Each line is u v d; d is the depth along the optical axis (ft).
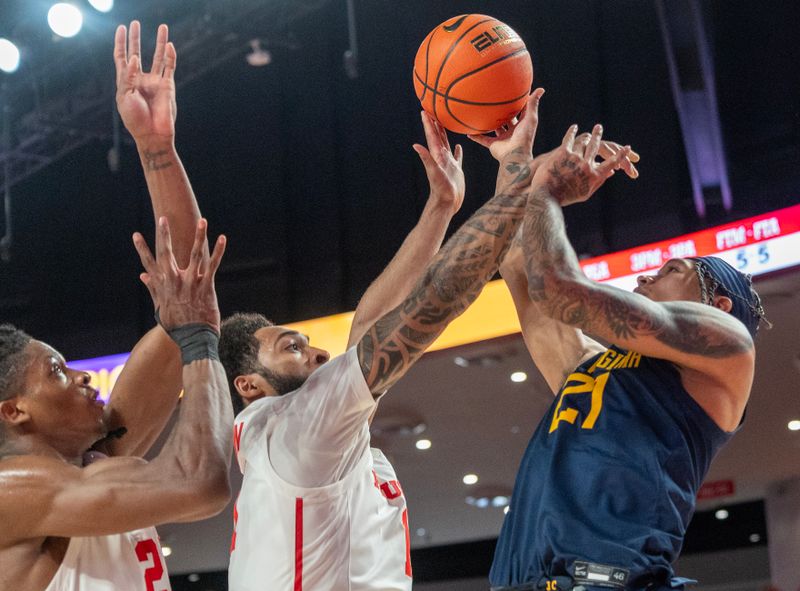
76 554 8.95
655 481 8.14
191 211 10.16
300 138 37.88
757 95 32.07
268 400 9.38
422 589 58.18
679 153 32.09
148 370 10.39
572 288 7.97
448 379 34.22
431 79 9.98
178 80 33.06
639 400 8.55
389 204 36.32
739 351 8.28
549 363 10.12
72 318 39.09
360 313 10.60
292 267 37.17
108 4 30.71
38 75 33.96
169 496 8.24
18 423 9.17
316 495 8.71
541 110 34.30
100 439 9.96
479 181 34.04
